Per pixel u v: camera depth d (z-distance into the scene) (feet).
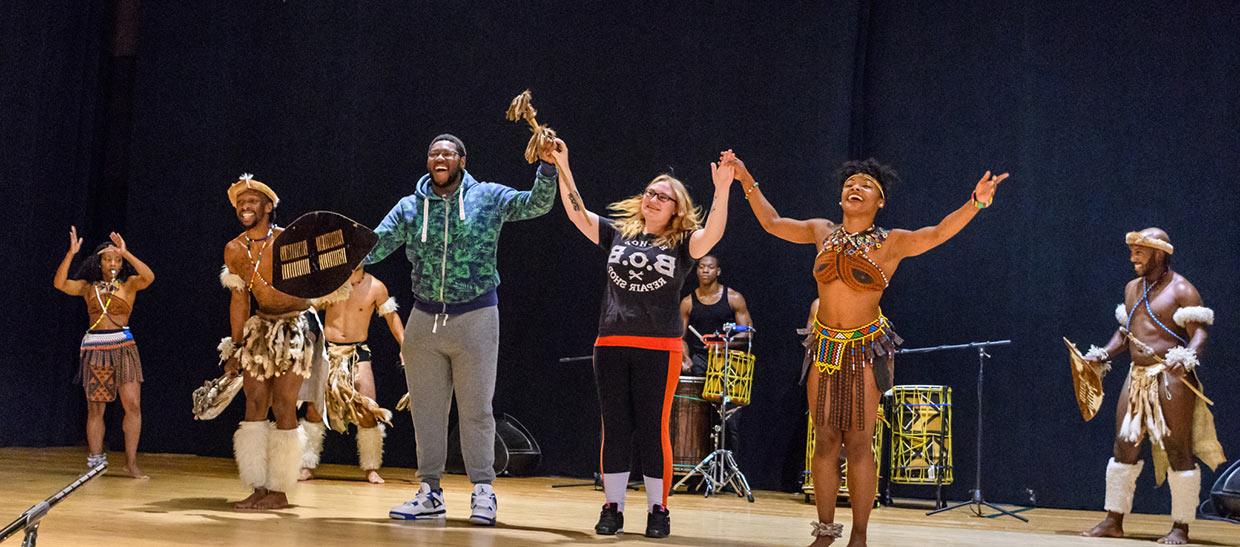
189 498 16.34
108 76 30.63
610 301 13.85
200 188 28.22
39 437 28.12
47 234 28.25
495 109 26.48
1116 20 23.00
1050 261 22.97
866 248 12.16
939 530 16.69
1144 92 22.77
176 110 28.58
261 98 28.07
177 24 28.78
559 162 14.32
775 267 24.22
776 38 24.63
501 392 25.79
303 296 14.55
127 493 16.93
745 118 24.70
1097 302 22.66
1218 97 22.40
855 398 12.15
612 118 25.63
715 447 22.29
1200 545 16.49
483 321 14.67
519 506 17.44
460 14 26.91
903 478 21.16
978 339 23.21
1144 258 17.67
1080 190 22.94
